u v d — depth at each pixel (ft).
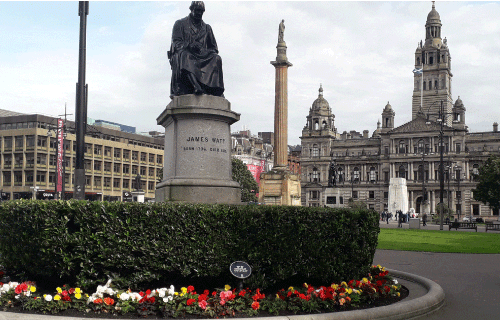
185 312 27.25
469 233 142.61
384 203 441.27
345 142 476.54
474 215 405.80
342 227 33.04
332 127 483.51
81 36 48.37
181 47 43.24
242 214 30.96
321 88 486.38
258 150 459.73
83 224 30.66
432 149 423.64
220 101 41.86
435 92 451.94
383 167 444.14
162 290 27.73
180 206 30.91
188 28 44.21
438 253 76.54
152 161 372.79
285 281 33.53
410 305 31.01
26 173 289.94
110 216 30.42
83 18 48.44
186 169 40.57
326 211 32.86
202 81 42.29
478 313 33.32
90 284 30.37
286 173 199.41
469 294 40.45
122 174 342.23
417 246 88.69
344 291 30.73
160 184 42.22
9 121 300.81
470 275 51.57
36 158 286.66
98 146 321.93
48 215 30.94
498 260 66.64
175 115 41.04
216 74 43.24
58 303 27.73
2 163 297.33
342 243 33.06
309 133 476.95
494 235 132.57
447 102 447.83
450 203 412.98
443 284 45.62
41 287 32.81
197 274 30.66
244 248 30.86
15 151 292.61
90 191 312.50
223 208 31.12
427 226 217.15
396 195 285.02
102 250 30.14
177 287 31.96
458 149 417.49
